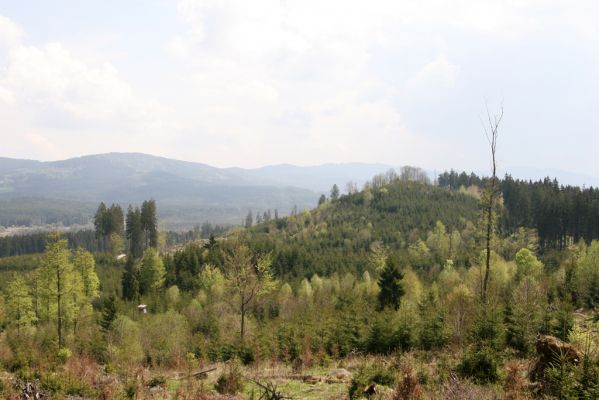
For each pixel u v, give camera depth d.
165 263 101.75
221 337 39.53
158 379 18.08
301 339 29.50
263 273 42.34
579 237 110.44
